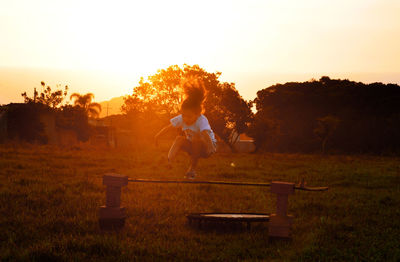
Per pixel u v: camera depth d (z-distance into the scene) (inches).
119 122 2933.1
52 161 842.8
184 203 414.3
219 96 2348.7
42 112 1854.1
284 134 3002.0
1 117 1637.6
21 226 291.9
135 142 2490.2
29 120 1728.6
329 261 233.5
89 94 3004.4
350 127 2748.5
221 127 2268.7
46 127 1893.5
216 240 274.4
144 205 388.2
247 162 1094.4
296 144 2965.1
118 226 288.2
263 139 2357.3
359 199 485.4
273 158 1414.9
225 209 394.3
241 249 253.0
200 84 219.6
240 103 2332.7
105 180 289.6
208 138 214.8
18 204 365.4
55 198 405.4
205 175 693.3
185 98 219.0
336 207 426.3
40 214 333.1
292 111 3223.4
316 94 3292.3
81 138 2313.0
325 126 2306.8
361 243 277.3
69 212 346.3
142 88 2458.2
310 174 786.2
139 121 2459.4
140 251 239.9
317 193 529.0
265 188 565.9
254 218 301.4
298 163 1130.0
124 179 287.3
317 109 3161.9
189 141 222.5
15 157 876.6
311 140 2901.1
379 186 635.5
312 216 375.9
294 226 327.9
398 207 434.3
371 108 3026.6
